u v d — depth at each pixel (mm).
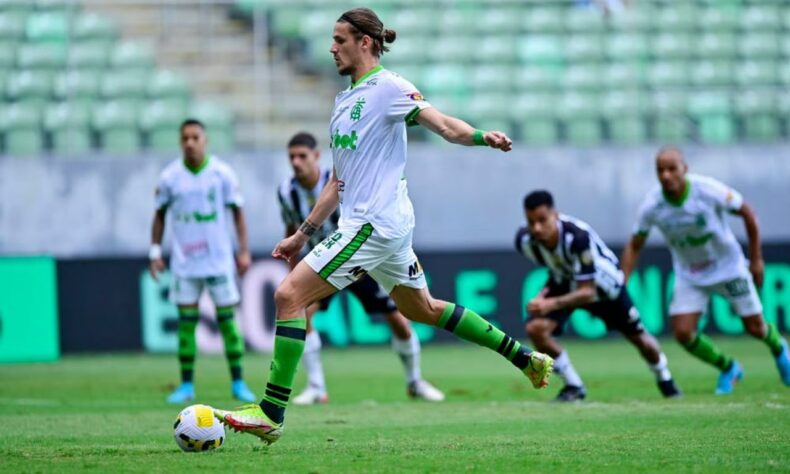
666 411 30672
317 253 21406
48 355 56812
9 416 32000
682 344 37625
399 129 21672
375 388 42344
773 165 65875
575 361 52500
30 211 60562
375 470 18750
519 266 60969
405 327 37250
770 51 74125
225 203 38625
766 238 65812
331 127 22078
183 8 70500
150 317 58938
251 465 19344
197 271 38156
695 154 65625
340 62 21891
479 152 63906
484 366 52125
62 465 19547
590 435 24719
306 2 71625
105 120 66000
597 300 35625
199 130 38531
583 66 72000
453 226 63688
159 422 29906
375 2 73062
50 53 66688
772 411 29844
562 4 74250
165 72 68312
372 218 21359
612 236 64812
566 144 64625
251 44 70750
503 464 19578
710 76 72812
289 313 21203
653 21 73875
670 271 62594
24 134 64688
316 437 25016
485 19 73438
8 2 68000
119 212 61156
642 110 70062
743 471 18625
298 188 37219
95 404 36750
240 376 38594
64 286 58156
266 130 68438
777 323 62656
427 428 27219
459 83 70375
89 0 69438
